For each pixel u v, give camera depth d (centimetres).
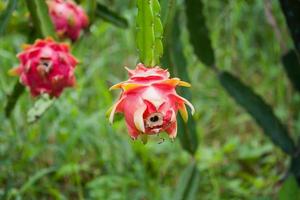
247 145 241
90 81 257
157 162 218
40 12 146
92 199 208
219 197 210
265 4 173
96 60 254
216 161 220
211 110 255
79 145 225
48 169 200
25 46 138
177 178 220
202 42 166
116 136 222
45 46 136
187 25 165
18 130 212
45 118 212
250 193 212
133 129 105
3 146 208
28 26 155
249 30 288
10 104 156
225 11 222
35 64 135
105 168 223
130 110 105
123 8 302
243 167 232
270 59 278
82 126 210
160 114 104
